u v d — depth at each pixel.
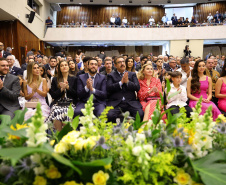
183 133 1.06
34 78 3.82
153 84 3.78
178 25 16.62
